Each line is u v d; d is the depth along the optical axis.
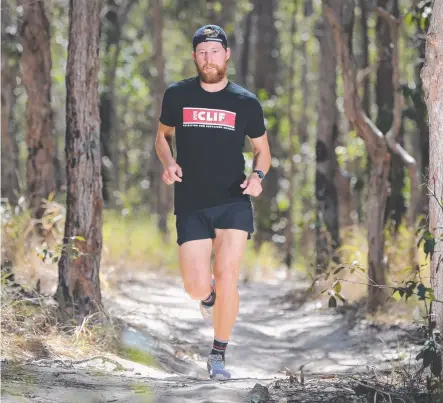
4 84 19.95
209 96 8.21
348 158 22.92
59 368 8.24
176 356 11.02
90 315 10.34
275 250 30.80
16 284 11.58
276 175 32.53
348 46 14.53
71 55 10.92
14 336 9.27
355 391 7.12
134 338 10.82
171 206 34.25
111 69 30.66
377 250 13.88
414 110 16.88
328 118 19.09
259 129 8.38
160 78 29.55
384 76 18.33
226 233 8.24
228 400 6.69
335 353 11.85
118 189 35.12
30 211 15.49
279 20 36.84
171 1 34.34
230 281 8.25
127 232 22.80
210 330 13.61
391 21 15.19
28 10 16.41
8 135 19.86
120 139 43.22
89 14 10.88
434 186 7.37
